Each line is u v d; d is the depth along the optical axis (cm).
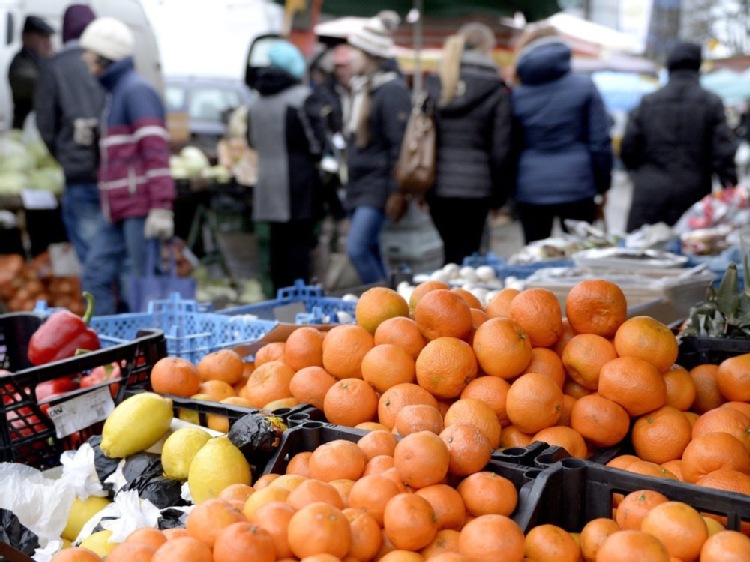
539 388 161
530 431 163
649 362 169
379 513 129
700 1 1563
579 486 136
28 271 543
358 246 541
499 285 363
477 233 543
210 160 730
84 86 490
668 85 559
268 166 546
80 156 496
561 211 530
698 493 127
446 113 504
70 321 238
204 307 320
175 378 191
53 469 177
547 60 496
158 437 173
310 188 557
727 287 229
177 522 147
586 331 180
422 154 502
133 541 123
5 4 546
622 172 1558
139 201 473
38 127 509
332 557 114
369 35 508
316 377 184
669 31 1560
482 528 123
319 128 552
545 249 439
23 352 255
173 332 268
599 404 163
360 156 530
